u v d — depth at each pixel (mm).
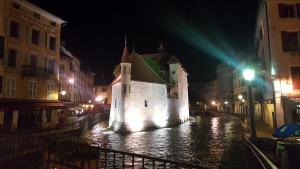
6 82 25656
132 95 40719
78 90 61062
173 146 25266
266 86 29016
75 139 10305
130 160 18594
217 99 87812
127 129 38188
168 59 62594
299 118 22828
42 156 9969
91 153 8617
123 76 40281
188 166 5902
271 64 24719
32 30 29656
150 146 25422
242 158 11320
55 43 33281
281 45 24219
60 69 46656
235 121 47938
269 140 13422
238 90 56688
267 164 8469
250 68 14461
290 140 11727
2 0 25438
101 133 36781
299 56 23906
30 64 29031
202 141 28109
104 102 83562
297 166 8336
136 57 47625
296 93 23375
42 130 23891
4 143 12578
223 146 24656
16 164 11281
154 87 46125
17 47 27234
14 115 26047
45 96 30828
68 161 8719
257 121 34312
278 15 24719
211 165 17406
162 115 47562
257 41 36344
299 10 24547
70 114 48406
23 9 28203
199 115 82500
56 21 33375
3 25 25562
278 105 23609
